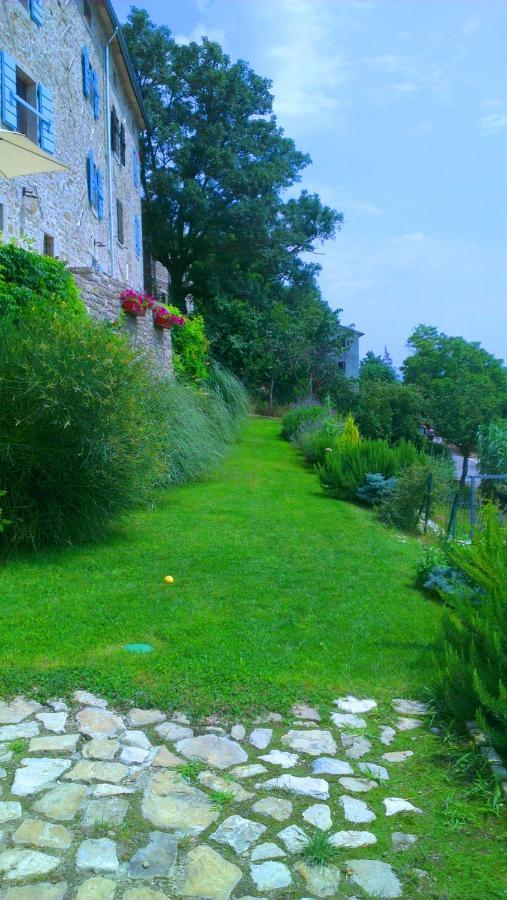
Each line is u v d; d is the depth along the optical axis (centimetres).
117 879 232
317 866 241
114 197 1838
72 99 1427
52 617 475
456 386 3309
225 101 2955
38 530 639
